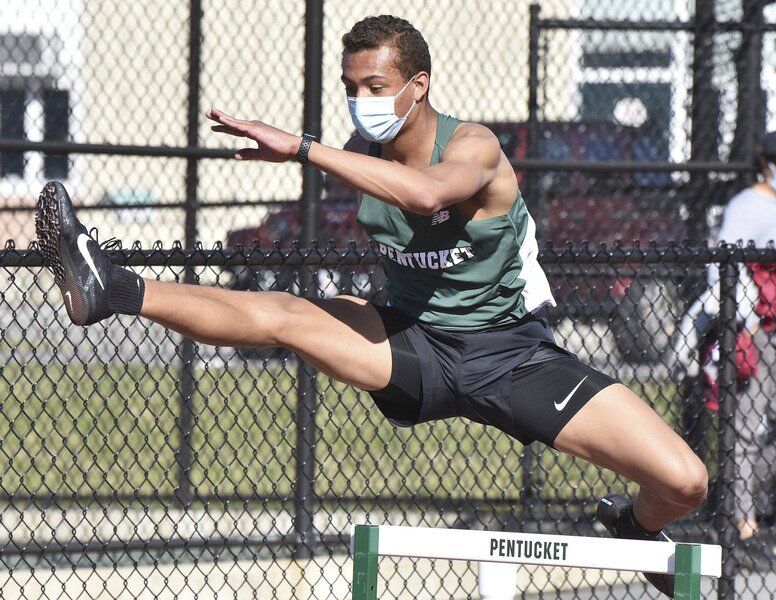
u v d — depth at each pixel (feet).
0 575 60.64
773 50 93.04
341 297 45.73
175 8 92.17
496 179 41.27
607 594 67.21
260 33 132.77
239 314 42.01
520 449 84.38
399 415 45.93
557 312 68.49
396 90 40.09
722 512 57.41
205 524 69.82
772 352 68.74
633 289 70.03
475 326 43.80
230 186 112.98
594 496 70.95
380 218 42.29
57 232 38.83
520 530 63.00
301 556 61.41
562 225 105.50
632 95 101.14
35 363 95.14
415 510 71.15
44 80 98.89
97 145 68.80
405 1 123.24
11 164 109.60
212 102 130.52
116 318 56.13
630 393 43.47
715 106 89.20
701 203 91.20
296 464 60.54
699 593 39.83
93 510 70.33
